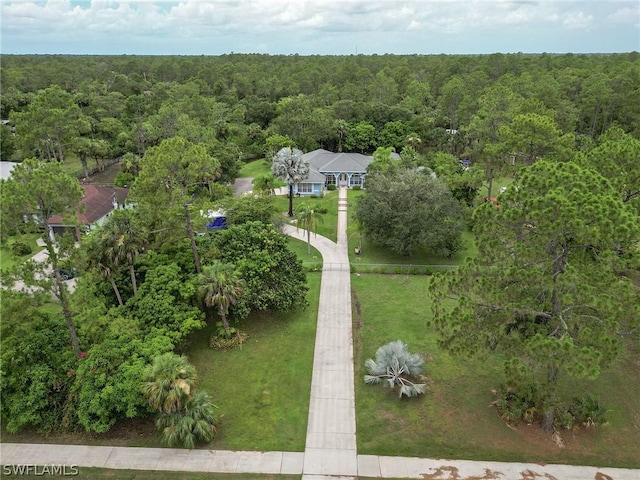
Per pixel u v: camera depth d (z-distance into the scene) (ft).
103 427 70.69
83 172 240.12
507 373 66.23
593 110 283.38
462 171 197.67
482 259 71.61
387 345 88.84
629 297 62.44
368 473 67.87
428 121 278.87
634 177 91.09
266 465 69.21
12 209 68.85
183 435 70.23
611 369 90.27
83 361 77.66
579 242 64.08
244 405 81.61
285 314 110.63
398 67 467.52
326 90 369.30
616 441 73.20
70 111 219.82
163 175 96.99
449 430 75.56
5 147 248.93
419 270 134.51
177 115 235.20
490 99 208.13
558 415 76.33
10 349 77.71
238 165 231.91
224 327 99.96
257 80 429.38
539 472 67.51
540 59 497.46
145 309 90.22
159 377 69.26
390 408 80.69
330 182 222.48
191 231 102.53
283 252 112.16
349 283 128.16
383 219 140.15
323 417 78.74
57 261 76.43
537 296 70.59
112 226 92.22
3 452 71.77
